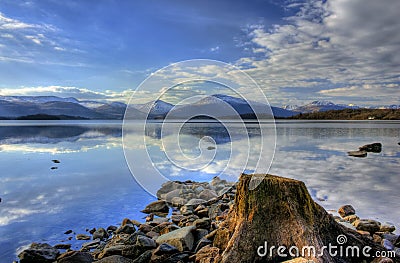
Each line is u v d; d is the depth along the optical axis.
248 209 4.12
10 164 14.23
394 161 14.16
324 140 24.88
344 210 6.64
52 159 15.71
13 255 5.05
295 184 4.12
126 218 6.55
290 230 3.86
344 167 12.39
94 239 5.70
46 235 5.91
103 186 9.82
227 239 4.38
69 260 4.50
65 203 8.02
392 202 7.54
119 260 4.36
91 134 34.09
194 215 6.79
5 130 41.50
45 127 51.03
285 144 21.56
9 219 6.78
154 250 4.59
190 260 4.37
